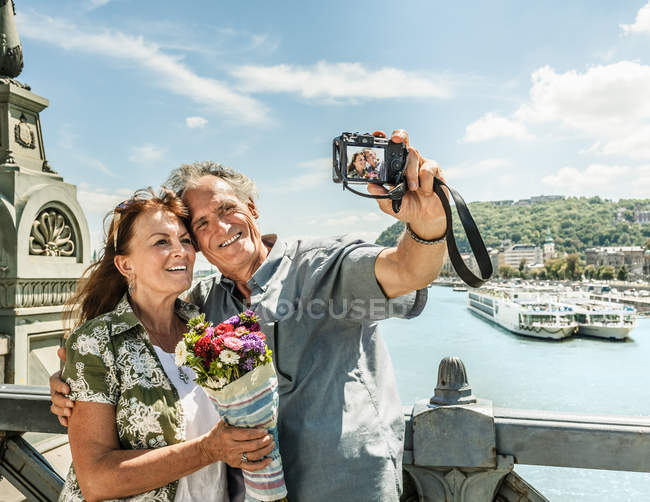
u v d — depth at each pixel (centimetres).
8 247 346
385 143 136
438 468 178
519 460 171
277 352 160
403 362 3934
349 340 163
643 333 6322
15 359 346
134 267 169
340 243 162
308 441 152
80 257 402
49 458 337
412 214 135
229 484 168
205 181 181
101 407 148
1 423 211
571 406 2970
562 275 16900
